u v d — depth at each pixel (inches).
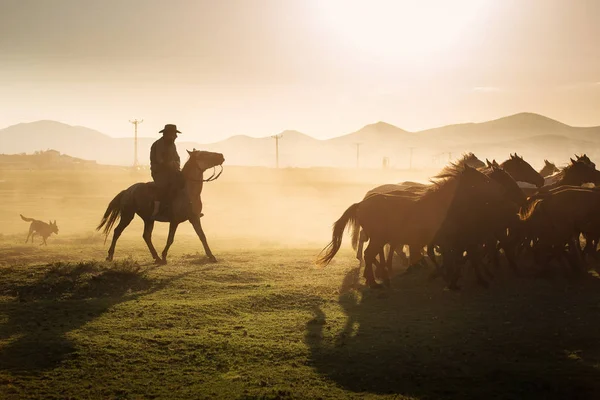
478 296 543.2
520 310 492.4
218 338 426.9
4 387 340.2
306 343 416.8
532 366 367.6
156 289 581.0
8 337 430.0
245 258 767.1
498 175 571.2
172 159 704.4
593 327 442.0
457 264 566.3
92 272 609.3
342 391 336.5
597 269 651.5
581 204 591.5
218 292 569.9
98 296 554.6
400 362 377.7
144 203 698.8
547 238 605.6
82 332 441.1
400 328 448.8
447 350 397.1
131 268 634.2
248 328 453.1
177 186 700.0
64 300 535.5
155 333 440.1
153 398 328.8
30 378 355.3
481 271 641.0
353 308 512.1
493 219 566.9
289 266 697.6
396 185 695.1
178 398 328.2
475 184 559.8
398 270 668.7
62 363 378.6
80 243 1163.3
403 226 572.4
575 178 720.3
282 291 561.9
